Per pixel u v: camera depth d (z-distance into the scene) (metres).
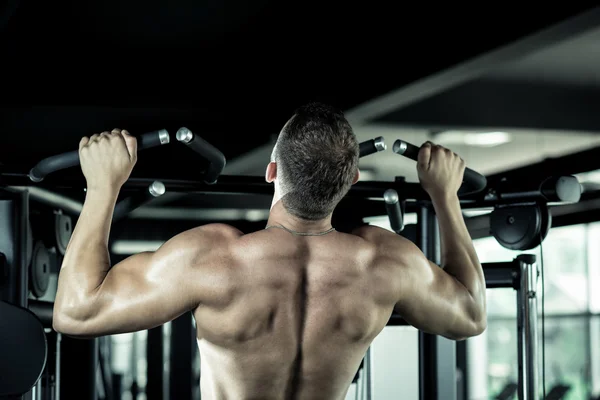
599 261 8.21
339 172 1.23
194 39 3.45
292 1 3.04
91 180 1.29
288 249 1.25
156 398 5.63
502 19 2.54
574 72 3.97
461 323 1.39
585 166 3.59
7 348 1.80
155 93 3.65
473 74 2.92
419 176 1.48
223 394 1.28
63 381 2.70
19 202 2.12
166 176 2.10
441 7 2.82
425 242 2.38
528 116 4.23
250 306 1.22
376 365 2.66
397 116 4.08
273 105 3.60
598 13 2.21
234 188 2.15
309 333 1.24
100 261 1.24
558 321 8.38
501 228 2.33
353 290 1.26
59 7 3.08
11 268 2.10
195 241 1.23
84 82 3.63
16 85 3.59
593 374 8.23
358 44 3.24
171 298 1.21
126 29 3.33
